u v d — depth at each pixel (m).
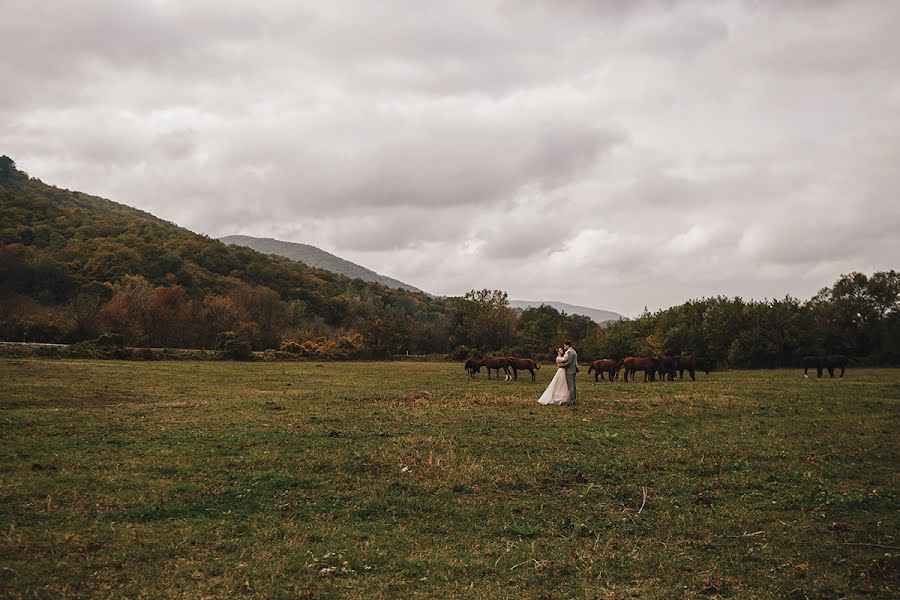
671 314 67.56
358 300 140.75
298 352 66.19
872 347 66.50
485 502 9.99
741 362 59.53
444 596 6.72
